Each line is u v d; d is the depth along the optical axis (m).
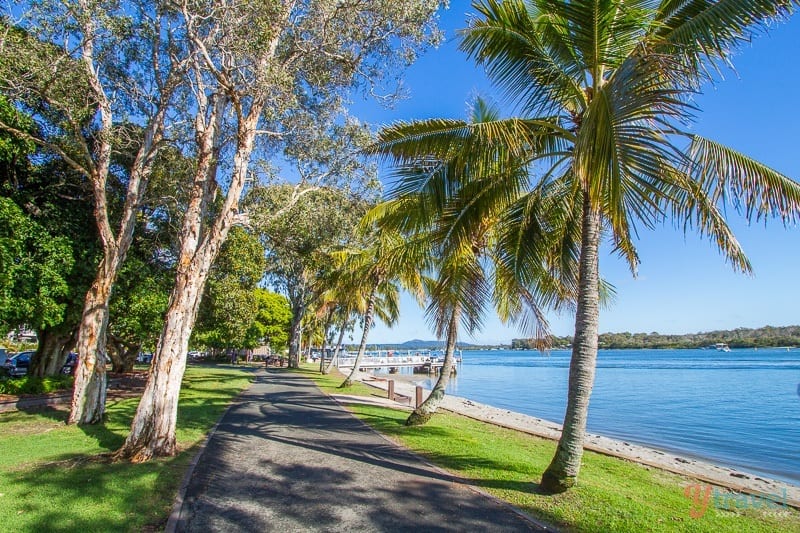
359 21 9.71
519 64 6.84
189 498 5.67
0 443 8.55
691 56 4.70
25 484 5.93
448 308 10.20
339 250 16.14
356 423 11.73
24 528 4.50
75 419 10.61
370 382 30.11
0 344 36.25
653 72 4.61
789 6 4.15
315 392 19.92
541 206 8.34
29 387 13.99
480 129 6.42
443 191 7.25
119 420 11.45
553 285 9.45
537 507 5.62
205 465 7.21
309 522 4.98
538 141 7.67
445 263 8.98
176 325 8.02
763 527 5.79
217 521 4.96
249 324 24.25
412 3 9.40
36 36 10.26
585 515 5.38
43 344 16.08
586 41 5.86
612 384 35.97
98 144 12.09
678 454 13.20
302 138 11.13
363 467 7.32
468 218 7.84
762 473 11.12
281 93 8.84
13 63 10.31
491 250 11.01
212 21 9.20
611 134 4.57
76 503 5.27
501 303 11.57
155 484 6.09
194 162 13.59
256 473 6.86
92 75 11.16
